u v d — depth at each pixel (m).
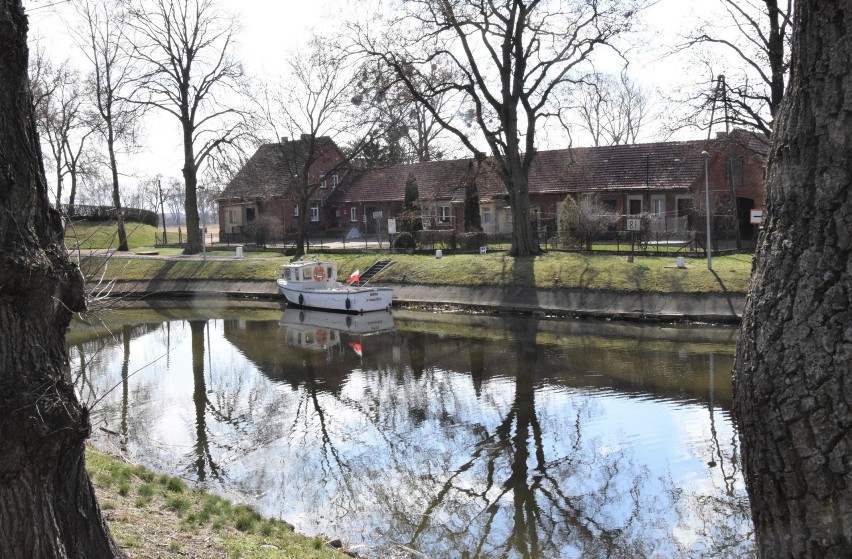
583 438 14.12
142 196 69.75
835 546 2.80
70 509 4.92
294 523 10.45
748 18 26.23
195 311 35.00
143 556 6.95
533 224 41.78
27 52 4.63
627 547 9.64
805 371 2.85
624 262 31.36
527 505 11.09
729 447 13.29
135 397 18.14
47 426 4.53
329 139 52.94
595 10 30.86
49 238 4.78
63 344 4.95
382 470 12.70
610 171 44.44
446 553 9.56
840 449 2.76
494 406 16.61
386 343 25.27
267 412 16.62
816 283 2.85
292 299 35.75
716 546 9.60
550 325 27.67
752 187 40.84
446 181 49.94
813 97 2.90
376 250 42.66
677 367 19.80
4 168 4.42
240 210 61.41
